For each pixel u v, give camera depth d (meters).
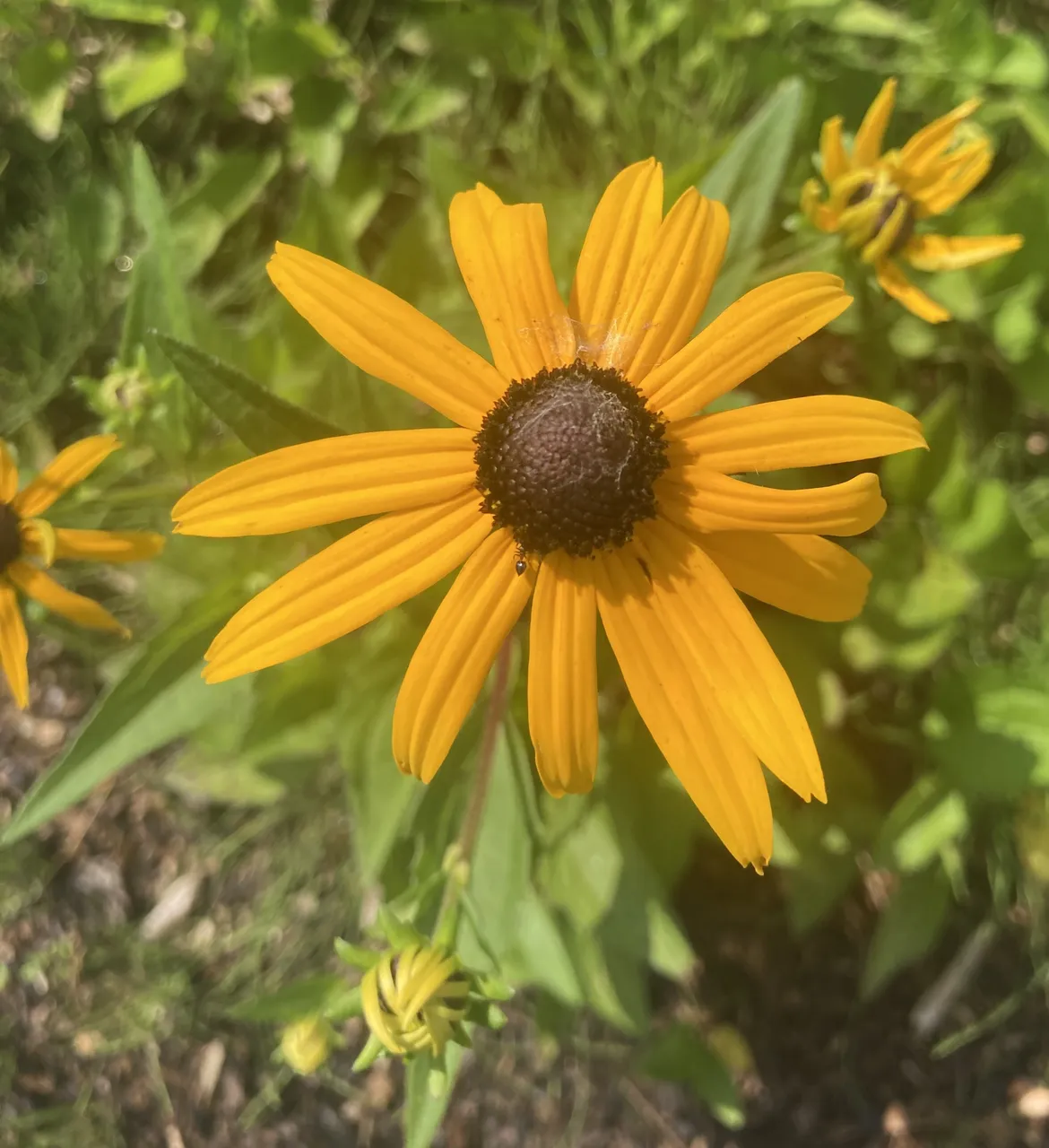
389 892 0.17
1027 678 0.18
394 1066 0.23
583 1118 0.23
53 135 0.23
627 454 0.11
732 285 0.15
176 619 0.16
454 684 0.11
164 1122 0.23
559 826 0.18
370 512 0.11
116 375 0.15
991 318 0.19
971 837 0.20
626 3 0.20
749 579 0.11
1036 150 0.20
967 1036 0.21
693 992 0.22
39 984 0.24
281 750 0.18
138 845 0.24
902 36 0.19
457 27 0.20
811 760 0.11
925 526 0.18
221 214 0.21
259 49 0.20
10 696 0.24
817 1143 0.22
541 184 0.20
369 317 0.11
